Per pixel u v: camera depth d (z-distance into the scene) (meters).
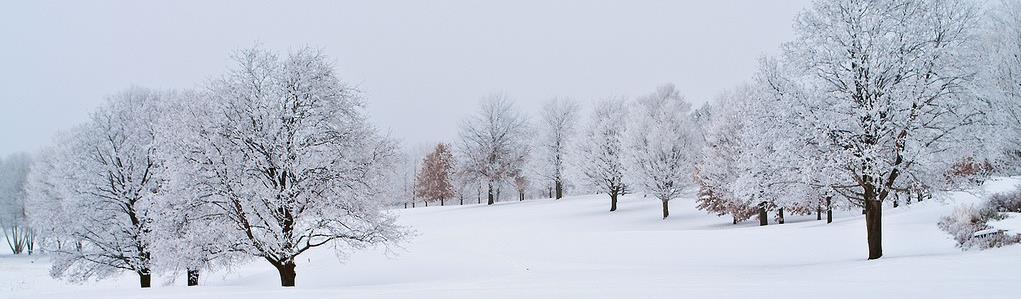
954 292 6.79
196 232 15.90
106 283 27.59
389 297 8.23
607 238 26.22
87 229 21.06
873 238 15.23
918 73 14.49
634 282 10.54
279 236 15.85
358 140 17.72
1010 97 15.25
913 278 9.54
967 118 14.78
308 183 16.59
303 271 22.28
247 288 11.99
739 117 32.50
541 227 39.75
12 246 63.31
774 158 15.86
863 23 14.79
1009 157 15.59
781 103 15.34
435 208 58.00
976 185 15.54
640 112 46.16
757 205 30.72
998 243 13.93
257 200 15.88
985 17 16.58
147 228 19.92
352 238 17.38
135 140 21.36
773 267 15.27
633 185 41.78
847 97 15.00
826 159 15.06
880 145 14.59
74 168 21.22
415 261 22.95
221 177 16.08
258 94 16.83
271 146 16.20
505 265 20.23
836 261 15.89
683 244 22.89
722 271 14.28
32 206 24.03
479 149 56.19
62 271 21.80
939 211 22.92
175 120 17.05
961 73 14.53
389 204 18.39
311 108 17.06
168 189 16.94
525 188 57.72
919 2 14.80
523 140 58.34
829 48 15.16
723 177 35.41
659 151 40.84
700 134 48.75
